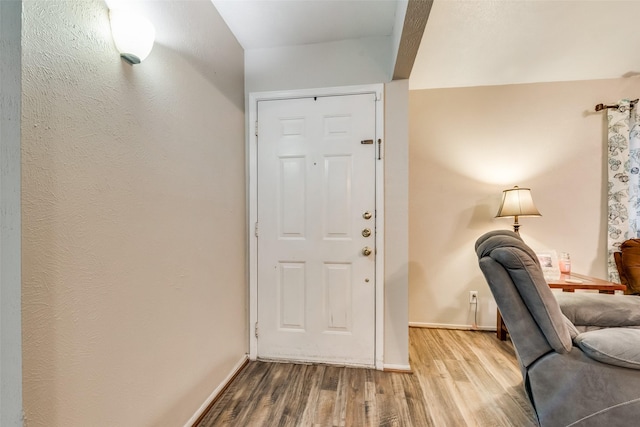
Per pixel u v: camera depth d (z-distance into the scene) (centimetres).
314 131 195
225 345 169
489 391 163
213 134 157
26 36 65
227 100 175
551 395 119
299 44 196
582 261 246
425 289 261
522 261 121
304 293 197
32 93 67
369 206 190
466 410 147
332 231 194
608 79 243
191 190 136
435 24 198
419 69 238
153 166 110
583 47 215
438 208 260
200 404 142
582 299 159
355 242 192
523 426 135
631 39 207
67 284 76
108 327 89
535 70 238
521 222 252
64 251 75
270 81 199
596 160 245
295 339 198
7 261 64
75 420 78
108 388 89
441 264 259
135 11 100
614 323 149
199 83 143
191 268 135
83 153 81
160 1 114
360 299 191
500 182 254
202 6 147
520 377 177
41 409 69
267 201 200
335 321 194
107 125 89
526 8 186
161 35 115
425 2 121
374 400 154
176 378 123
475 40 211
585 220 246
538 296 119
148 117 107
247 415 143
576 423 115
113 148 91
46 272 71
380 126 188
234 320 182
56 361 73
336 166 193
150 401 108
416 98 262
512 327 127
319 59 194
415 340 233
